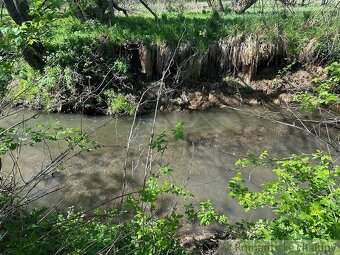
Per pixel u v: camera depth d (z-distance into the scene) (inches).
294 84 371.2
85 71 359.6
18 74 124.6
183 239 195.5
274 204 135.0
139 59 395.5
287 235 117.5
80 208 217.9
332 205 108.7
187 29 405.7
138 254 122.6
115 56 386.3
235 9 532.7
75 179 249.9
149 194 128.8
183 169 265.6
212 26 425.7
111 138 312.8
